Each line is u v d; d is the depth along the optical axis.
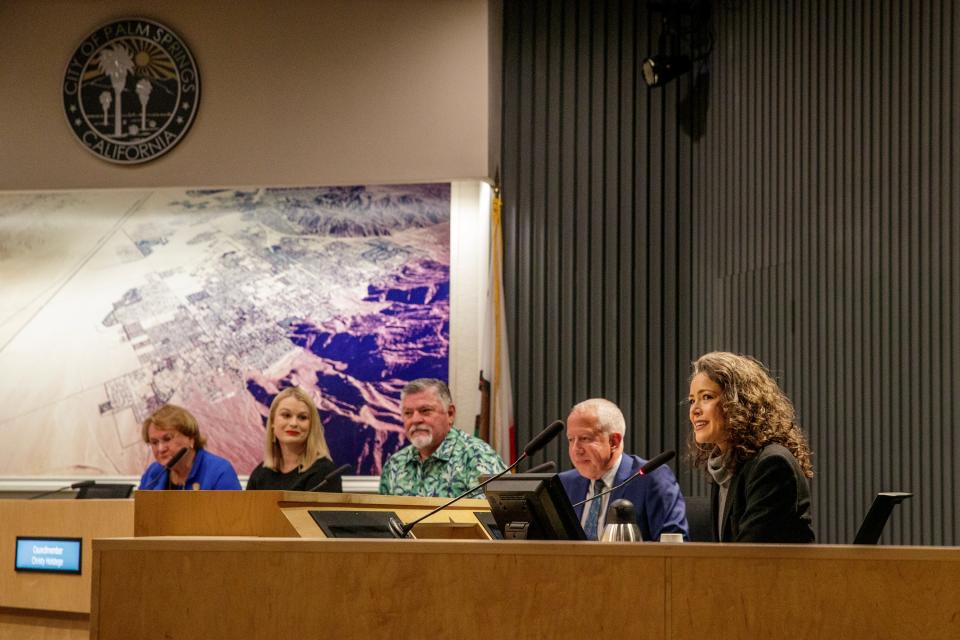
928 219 4.47
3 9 6.06
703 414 2.73
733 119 6.31
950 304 4.30
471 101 5.74
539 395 6.72
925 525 4.39
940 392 4.34
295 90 5.85
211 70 5.92
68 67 6.00
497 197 6.23
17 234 6.43
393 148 5.75
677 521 3.70
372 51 5.82
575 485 3.96
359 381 6.21
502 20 6.84
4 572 3.83
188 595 1.97
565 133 6.89
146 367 6.31
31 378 6.35
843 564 1.90
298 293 6.29
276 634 1.95
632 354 6.71
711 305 6.47
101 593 1.99
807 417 5.34
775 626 1.89
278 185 5.81
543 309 6.80
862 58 5.02
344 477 6.16
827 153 5.27
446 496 4.43
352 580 1.94
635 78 6.88
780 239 5.67
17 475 6.30
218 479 4.91
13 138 6.01
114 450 6.28
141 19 5.96
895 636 1.89
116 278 6.37
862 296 4.92
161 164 5.90
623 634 1.90
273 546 1.96
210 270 6.34
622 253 6.78
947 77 4.40
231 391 6.26
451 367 6.16
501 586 1.92
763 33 5.98
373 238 6.27
